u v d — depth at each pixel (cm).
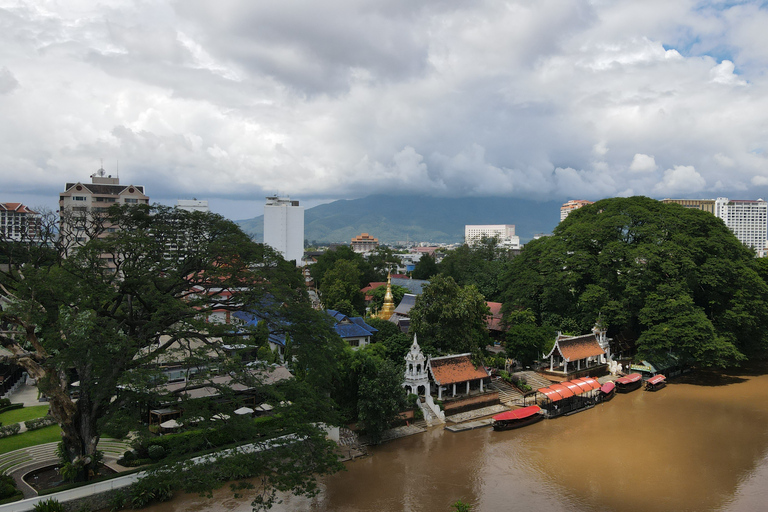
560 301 10244
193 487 4300
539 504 4900
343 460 5794
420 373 7188
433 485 5266
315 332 5172
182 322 4922
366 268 18212
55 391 4409
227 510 4681
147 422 6031
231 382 4878
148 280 4938
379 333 9456
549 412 7362
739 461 5894
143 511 4628
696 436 6669
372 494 5059
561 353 8719
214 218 5550
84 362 4341
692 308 9088
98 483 4591
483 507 4831
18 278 5359
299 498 4962
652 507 4856
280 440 4819
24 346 6066
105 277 5047
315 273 17962
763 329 9806
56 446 5369
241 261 5328
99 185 13738
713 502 4953
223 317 9338
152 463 5128
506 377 8500
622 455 6056
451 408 7300
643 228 10056
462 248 16775
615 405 7981
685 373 9794
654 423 7156
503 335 10281
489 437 6600
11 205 16688
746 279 9562
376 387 6128
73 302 4694
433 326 8206
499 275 12038
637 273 9694
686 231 10256
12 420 6084
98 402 4631
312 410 5012
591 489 5206
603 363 9562
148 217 5378
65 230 6869
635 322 10500
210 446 5412
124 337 4328
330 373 5472
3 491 4316
